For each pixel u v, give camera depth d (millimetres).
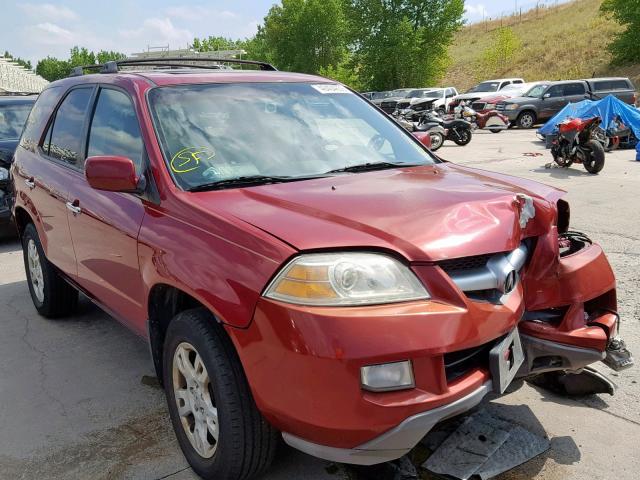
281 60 57781
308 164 3289
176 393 2873
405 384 2199
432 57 47344
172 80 3559
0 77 42250
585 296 2922
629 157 13977
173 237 2764
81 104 4168
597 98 24359
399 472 2717
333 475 2795
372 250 2307
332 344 2143
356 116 3867
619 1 37562
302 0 54656
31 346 4438
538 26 56781
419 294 2279
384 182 3031
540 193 3119
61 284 4719
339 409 2174
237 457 2521
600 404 3350
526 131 23594
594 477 2719
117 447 3119
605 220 7492
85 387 3781
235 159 3178
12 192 5152
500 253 2553
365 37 47156
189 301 2949
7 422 3398
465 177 3258
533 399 3420
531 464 2811
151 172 3070
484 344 2416
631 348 3969
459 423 3105
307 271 2234
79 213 3750
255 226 2473
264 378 2301
